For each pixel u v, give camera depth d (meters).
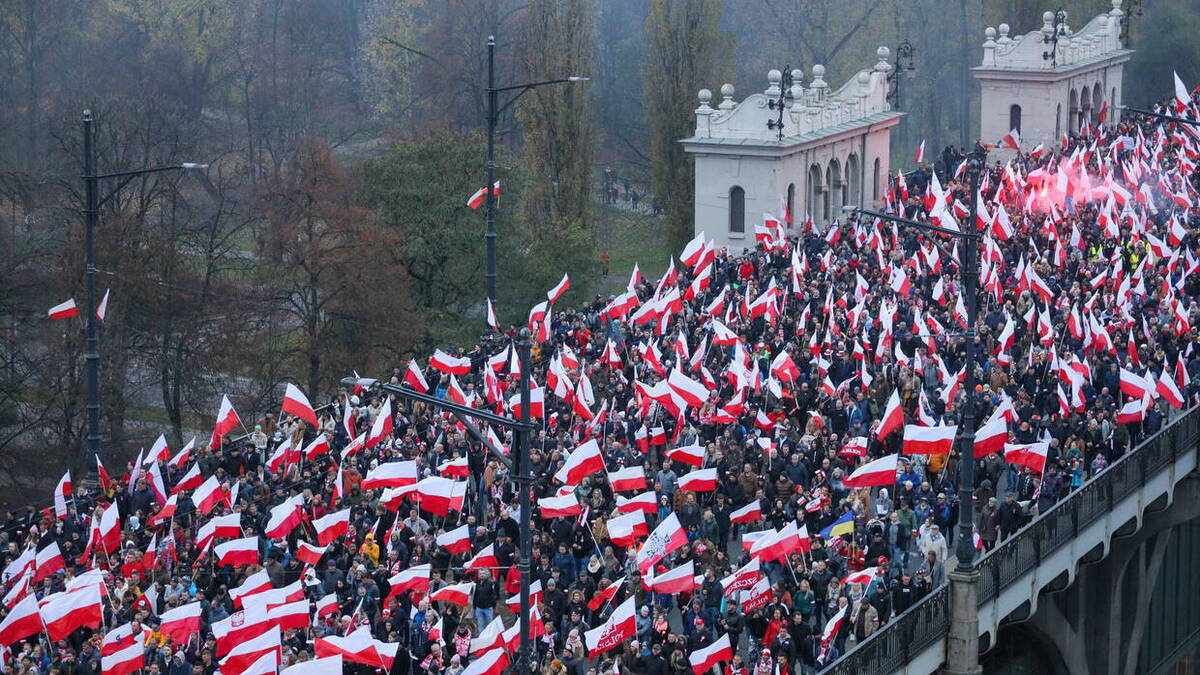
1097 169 144.75
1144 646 108.06
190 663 66.81
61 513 80.06
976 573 74.44
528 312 154.88
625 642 68.19
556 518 75.94
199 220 180.00
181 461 87.44
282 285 144.12
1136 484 87.25
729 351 100.62
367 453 86.62
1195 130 166.88
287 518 74.44
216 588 72.44
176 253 143.75
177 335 142.12
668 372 92.62
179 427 140.50
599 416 85.88
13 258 140.62
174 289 140.50
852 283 113.69
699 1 189.38
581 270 160.12
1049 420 84.94
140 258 139.50
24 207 159.12
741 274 120.00
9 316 143.00
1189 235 121.50
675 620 74.25
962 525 74.19
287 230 141.38
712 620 69.50
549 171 177.00
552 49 175.62
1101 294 105.00
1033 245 120.75
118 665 64.25
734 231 159.25
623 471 75.06
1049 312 101.12
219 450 90.25
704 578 69.56
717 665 66.88
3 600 70.62
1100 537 84.94
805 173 161.75
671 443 89.81
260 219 156.88
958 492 80.94
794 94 159.75
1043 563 80.56
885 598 71.19
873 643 69.25
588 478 81.00
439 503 75.12
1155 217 131.38
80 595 66.31
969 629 74.25
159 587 73.00
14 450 129.75
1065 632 96.62
